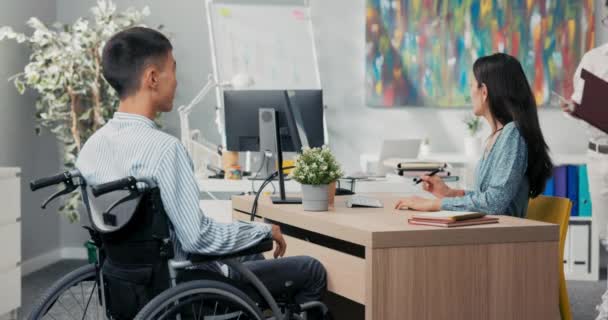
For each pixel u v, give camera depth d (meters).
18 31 4.97
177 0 5.43
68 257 5.56
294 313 2.17
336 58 5.42
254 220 2.78
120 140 1.84
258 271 2.10
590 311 3.95
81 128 5.03
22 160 5.03
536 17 5.31
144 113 1.89
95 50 4.91
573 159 4.85
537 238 2.08
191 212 1.79
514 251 2.06
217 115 4.95
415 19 5.34
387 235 1.94
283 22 5.17
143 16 5.44
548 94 5.32
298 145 3.13
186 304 1.78
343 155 5.44
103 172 1.86
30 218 5.08
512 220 2.19
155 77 1.89
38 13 5.25
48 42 4.80
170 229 1.85
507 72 2.57
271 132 3.42
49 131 5.41
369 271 1.94
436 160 4.93
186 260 1.85
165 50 1.91
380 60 5.36
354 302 2.86
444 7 5.33
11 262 3.51
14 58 4.94
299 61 5.12
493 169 2.51
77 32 4.88
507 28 5.32
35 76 4.76
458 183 4.71
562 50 5.32
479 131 5.33
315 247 2.29
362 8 5.40
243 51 5.05
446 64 5.35
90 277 2.03
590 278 4.81
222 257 1.87
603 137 3.36
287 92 3.13
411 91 5.37
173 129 5.45
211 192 3.85
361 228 1.99
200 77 5.44
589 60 3.43
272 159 3.66
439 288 1.99
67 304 3.17
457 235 2.00
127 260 1.84
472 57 5.34
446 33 5.34
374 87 5.37
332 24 5.41
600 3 5.32
